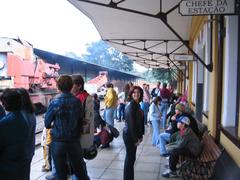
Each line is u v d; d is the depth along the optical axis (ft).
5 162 11.03
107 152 28.12
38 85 63.52
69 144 14.98
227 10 14.19
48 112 15.06
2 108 13.08
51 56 81.00
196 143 18.98
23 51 56.39
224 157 16.17
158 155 27.02
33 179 20.39
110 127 30.66
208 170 17.35
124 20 35.58
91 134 16.81
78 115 15.25
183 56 32.78
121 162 24.66
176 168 20.99
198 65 33.96
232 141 15.38
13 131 11.06
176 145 19.62
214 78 20.35
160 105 41.29
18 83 53.67
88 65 119.65
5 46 52.21
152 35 44.88
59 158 15.10
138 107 17.72
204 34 28.45
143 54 69.10
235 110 18.08
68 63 98.48
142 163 24.41
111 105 35.60
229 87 18.07
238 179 13.04
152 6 29.17
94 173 21.77
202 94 32.12
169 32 42.63
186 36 46.11
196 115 35.09
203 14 14.34
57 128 14.96
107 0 27.66
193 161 17.84
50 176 20.10
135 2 27.86
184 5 14.44
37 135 40.24
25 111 11.89
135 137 17.43
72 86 15.71
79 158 15.38
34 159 25.62
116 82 164.86
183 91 62.95
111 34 44.39
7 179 11.01
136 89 17.58
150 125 46.32
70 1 27.94
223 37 18.83
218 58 19.36
